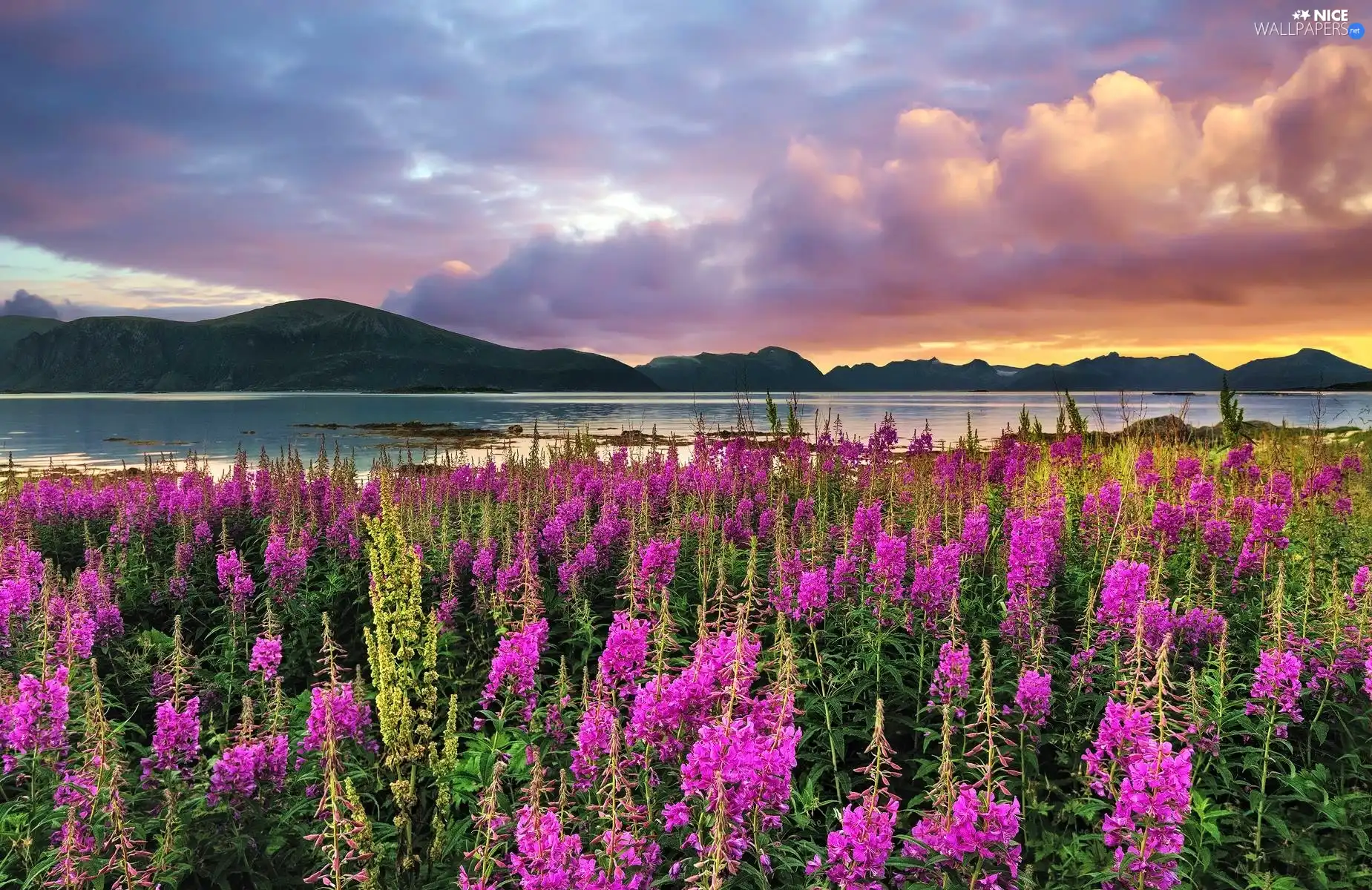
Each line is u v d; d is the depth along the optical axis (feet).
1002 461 47.21
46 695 19.53
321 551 38.65
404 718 18.66
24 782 19.81
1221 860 18.07
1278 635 20.02
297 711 24.34
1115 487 34.01
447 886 16.71
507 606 28.45
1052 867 16.66
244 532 43.27
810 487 45.57
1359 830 17.53
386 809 19.89
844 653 25.20
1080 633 26.48
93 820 16.66
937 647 24.25
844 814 13.71
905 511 37.47
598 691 17.51
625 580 29.48
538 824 13.47
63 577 37.63
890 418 52.85
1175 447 57.36
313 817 18.51
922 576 24.29
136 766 20.85
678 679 16.63
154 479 50.93
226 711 25.22
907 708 23.09
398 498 37.88
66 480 53.06
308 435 192.34
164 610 35.12
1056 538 30.50
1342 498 38.32
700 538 34.65
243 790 17.51
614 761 14.44
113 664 28.50
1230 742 20.42
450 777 19.66
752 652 17.02
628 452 58.59
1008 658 23.70
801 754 20.98
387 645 18.78
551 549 34.65
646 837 14.66
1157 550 30.68
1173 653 23.49
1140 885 14.44
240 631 29.94
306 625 31.91
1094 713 21.57
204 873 16.58
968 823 13.83
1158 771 14.35
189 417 296.92
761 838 14.70
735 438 53.98
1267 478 44.01
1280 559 28.86
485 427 216.33
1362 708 21.03
